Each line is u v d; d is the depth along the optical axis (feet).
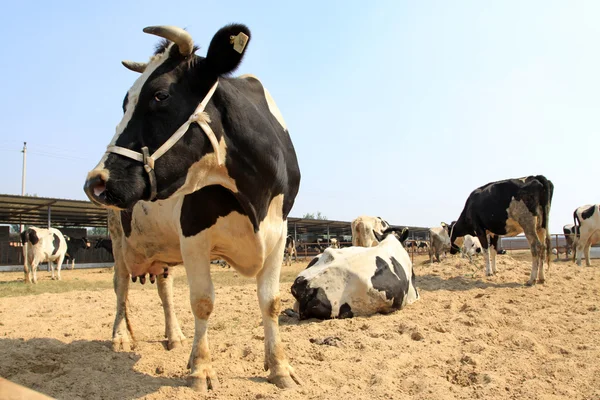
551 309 23.91
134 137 10.59
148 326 23.40
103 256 129.08
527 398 11.92
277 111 15.10
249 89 14.08
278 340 13.60
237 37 10.88
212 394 12.15
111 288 47.83
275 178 12.82
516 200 36.29
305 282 22.79
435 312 23.93
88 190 9.95
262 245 13.02
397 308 24.16
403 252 26.89
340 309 22.62
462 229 45.88
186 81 11.31
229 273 70.33
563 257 91.81
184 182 11.16
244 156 12.00
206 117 11.27
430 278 38.22
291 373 13.25
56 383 13.20
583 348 16.46
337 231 186.91
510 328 20.12
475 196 40.98
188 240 12.71
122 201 10.16
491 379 13.14
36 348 17.60
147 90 10.85
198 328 12.94
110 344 18.54
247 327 22.29
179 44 11.10
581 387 12.71
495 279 37.70
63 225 136.98
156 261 17.22
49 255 64.85
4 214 113.60
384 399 11.78
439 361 15.40
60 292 41.96
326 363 14.90
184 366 14.97
